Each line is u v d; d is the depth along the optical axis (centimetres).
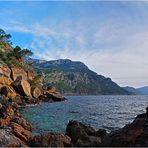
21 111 6047
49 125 3650
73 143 2031
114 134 1870
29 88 9944
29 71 13250
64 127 3475
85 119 4669
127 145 1658
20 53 14138
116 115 5566
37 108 7156
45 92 11344
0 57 12044
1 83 9125
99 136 2325
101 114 5709
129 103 11356
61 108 7331
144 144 1593
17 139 2116
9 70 10775
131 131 1761
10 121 2923
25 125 2856
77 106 8475
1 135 2075
